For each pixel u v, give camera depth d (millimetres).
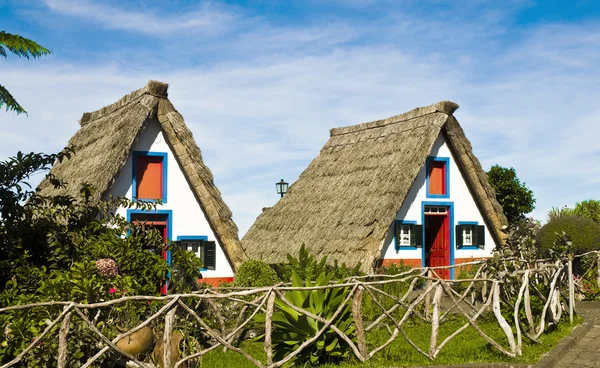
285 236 21812
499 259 12055
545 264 12125
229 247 15352
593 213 26078
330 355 9234
